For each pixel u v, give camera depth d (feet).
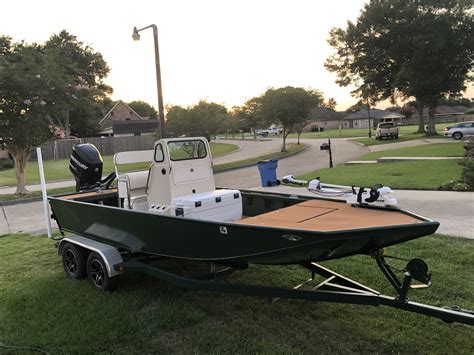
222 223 11.71
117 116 226.99
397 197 30.96
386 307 13.51
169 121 74.74
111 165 89.97
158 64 54.60
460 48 100.07
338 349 11.29
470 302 13.24
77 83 55.77
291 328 12.56
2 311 14.60
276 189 40.91
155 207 16.57
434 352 10.89
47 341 12.21
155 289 15.99
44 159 121.39
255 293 12.30
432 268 16.08
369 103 128.88
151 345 11.86
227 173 64.80
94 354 11.53
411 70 102.78
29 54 50.70
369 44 112.37
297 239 10.54
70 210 18.20
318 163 71.56
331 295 11.51
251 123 177.78
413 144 93.56
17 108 47.98
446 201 28.37
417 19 101.71
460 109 338.54
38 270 19.38
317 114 330.34
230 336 12.16
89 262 16.55
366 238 10.30
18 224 33.88
